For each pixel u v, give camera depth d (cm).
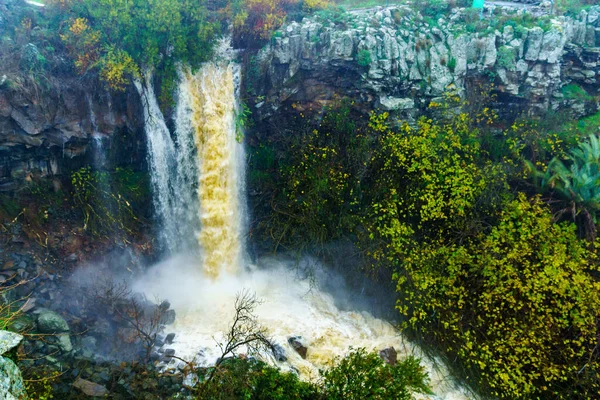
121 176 1631
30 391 973
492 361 1249
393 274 1377
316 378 1246
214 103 1617
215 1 1712
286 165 1734
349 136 1689
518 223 1315
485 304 1270
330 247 1642
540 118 1695
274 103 1684
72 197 1541
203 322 1427
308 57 1616
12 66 1380
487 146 1633
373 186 1588
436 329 1364
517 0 2119
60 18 1553
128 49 1502
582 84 1777
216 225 1672
